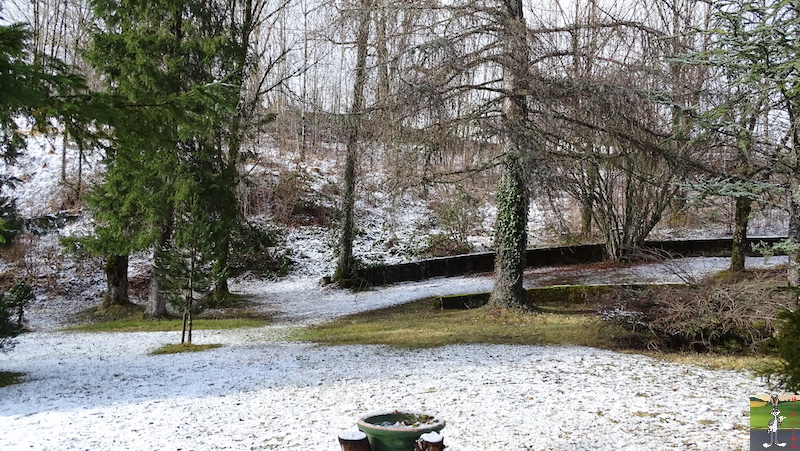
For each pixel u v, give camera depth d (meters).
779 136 12.73
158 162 15.91
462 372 8.90
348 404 7.27
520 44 12.75
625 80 13.02
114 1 16.44
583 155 13.55
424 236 28.06
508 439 5.72
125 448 5.89
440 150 13.45
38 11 28.83
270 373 9.50
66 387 9.11
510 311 14.66
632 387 7.68
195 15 17.53
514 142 12.95
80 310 20.03
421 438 3.96
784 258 21.02
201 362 10.88
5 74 5.89
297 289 23.31
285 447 5.73
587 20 15.89
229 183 18.22
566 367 9.04
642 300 10.48
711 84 13.43
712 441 5.45
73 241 16.91
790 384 4.93
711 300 9.86
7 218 13.16
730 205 23.77
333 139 37.06
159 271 13.21
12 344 11.07
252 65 20.69
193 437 6.19
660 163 14.13
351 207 23.30
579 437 5.72
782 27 10.02
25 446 6.09
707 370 8.70
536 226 28.27
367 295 21.12
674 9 15.16
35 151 30.11
